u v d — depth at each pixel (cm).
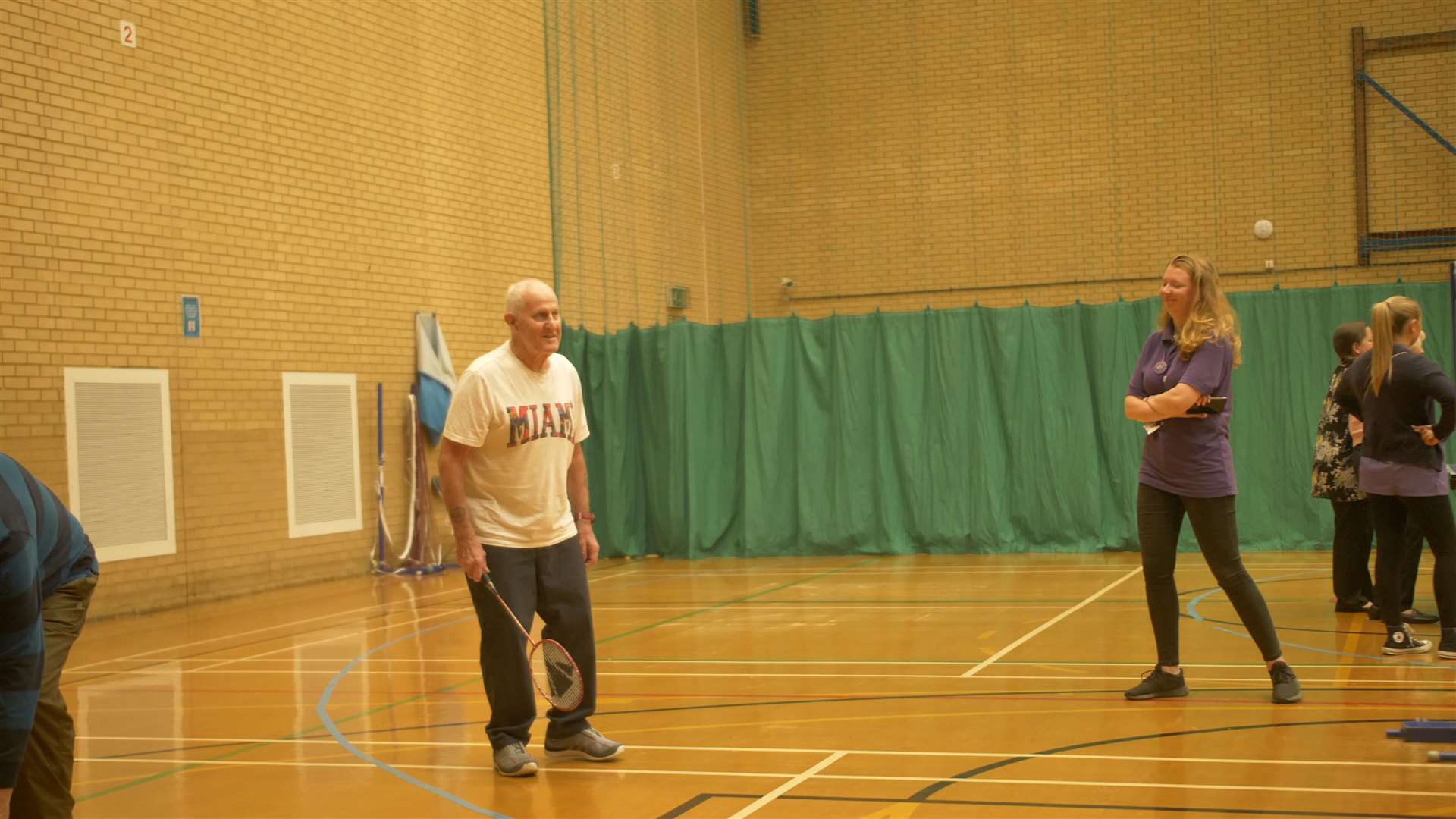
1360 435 779
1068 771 460
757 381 1380
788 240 2048
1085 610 878
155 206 1078
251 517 1162
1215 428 564
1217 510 562
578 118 1648
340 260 1272
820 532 1360
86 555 348
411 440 1341
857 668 696
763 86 2067
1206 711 552
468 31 1465
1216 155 1839
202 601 1107
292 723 611
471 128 1462
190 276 1111
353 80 1295
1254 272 1808
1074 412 1298
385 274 1329
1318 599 888
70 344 1005
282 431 1200
